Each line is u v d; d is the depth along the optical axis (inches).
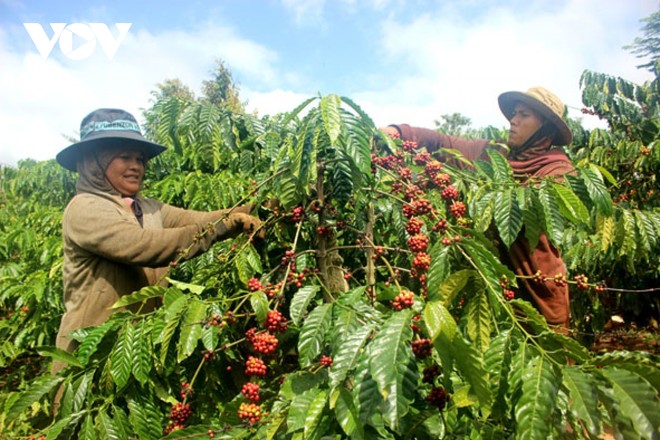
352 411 45.7
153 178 166.1
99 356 69.7
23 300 136.2
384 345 42.8
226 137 95.5
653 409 36.9
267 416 55.9
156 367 70.5
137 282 85.4
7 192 266.4
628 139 193.9
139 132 89.1
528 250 94.3
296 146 69.1
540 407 39.7
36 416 94.5
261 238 88.1
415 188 72.2
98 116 85.0
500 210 72.3
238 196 126.4
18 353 143.2
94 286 79.1
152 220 89.7
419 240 60.0
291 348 78.2
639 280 188.1
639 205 173.9
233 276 86.0
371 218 80.7
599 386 40.6
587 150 187.6
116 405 69.4
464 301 71.7
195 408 77.9
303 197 79.1
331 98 59.4
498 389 46.8
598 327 182.5
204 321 62.4
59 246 143.6
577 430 45.4
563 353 45.0
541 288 94.2
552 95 103.6
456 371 57.1
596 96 192.2
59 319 142.9
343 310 56.4
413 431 51.8
